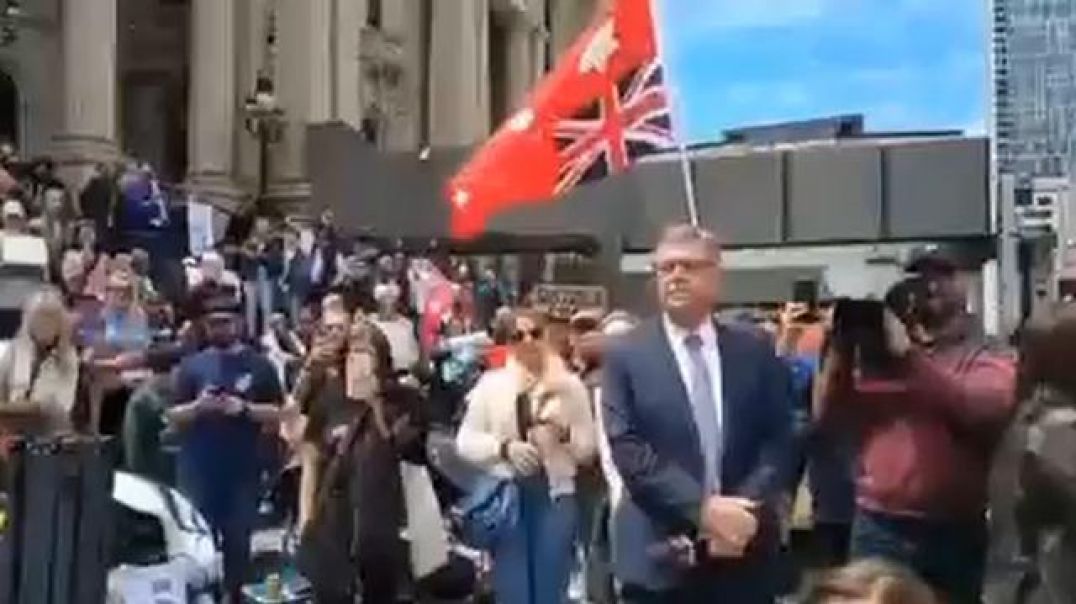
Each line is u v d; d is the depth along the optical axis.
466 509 11.44
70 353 11.30
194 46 36.75
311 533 10.94
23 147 35.72
